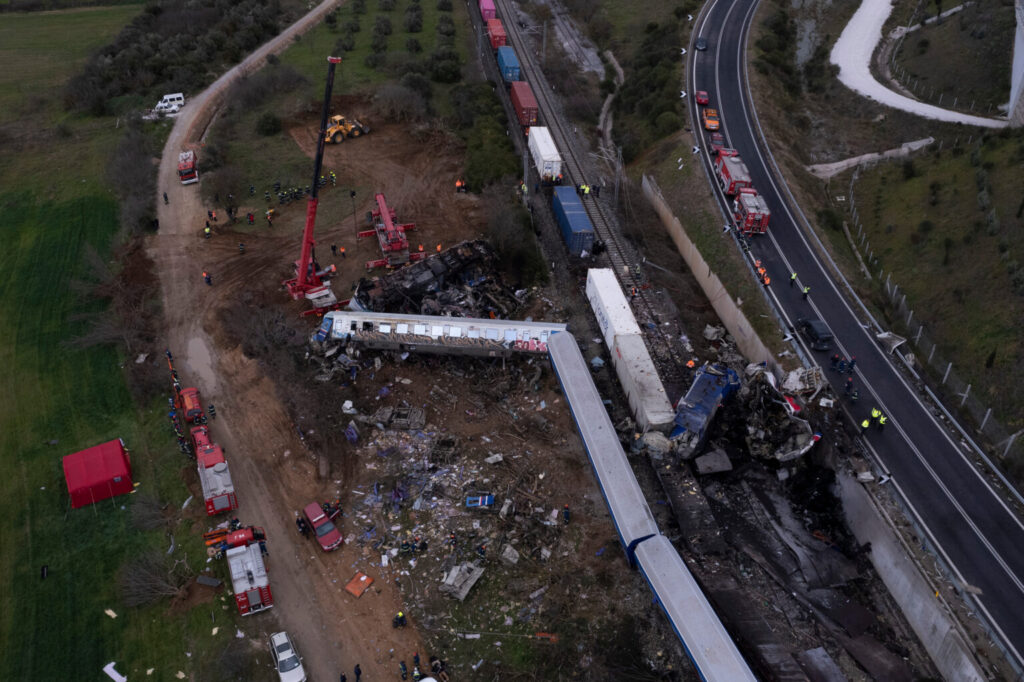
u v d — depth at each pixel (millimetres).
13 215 65250
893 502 39656
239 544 37812
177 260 58969
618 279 57375
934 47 84875
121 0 112875
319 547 39125
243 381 48438
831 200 69625
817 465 43781
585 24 99812
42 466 43469
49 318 53844
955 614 34219
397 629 35594
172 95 81500
